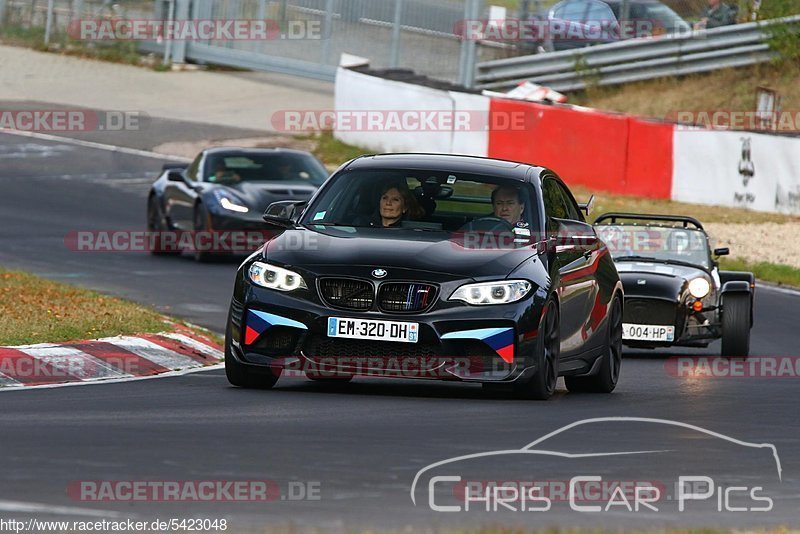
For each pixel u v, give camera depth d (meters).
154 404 28.86
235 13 133.38
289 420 27.03
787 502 21.17
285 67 128.75
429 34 121.50
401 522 18.42
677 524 19.17
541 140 98.94
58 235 73.75
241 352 31.25
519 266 31.38
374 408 29.25
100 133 112.69
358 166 34.84
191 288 57.09
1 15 144.50
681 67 117.38
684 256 50.31
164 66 137.75
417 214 33.38
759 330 55.03
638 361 46.06
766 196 92.31
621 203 92.38
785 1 116.19
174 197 69.81
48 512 18.16
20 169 97.50
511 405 30.72
